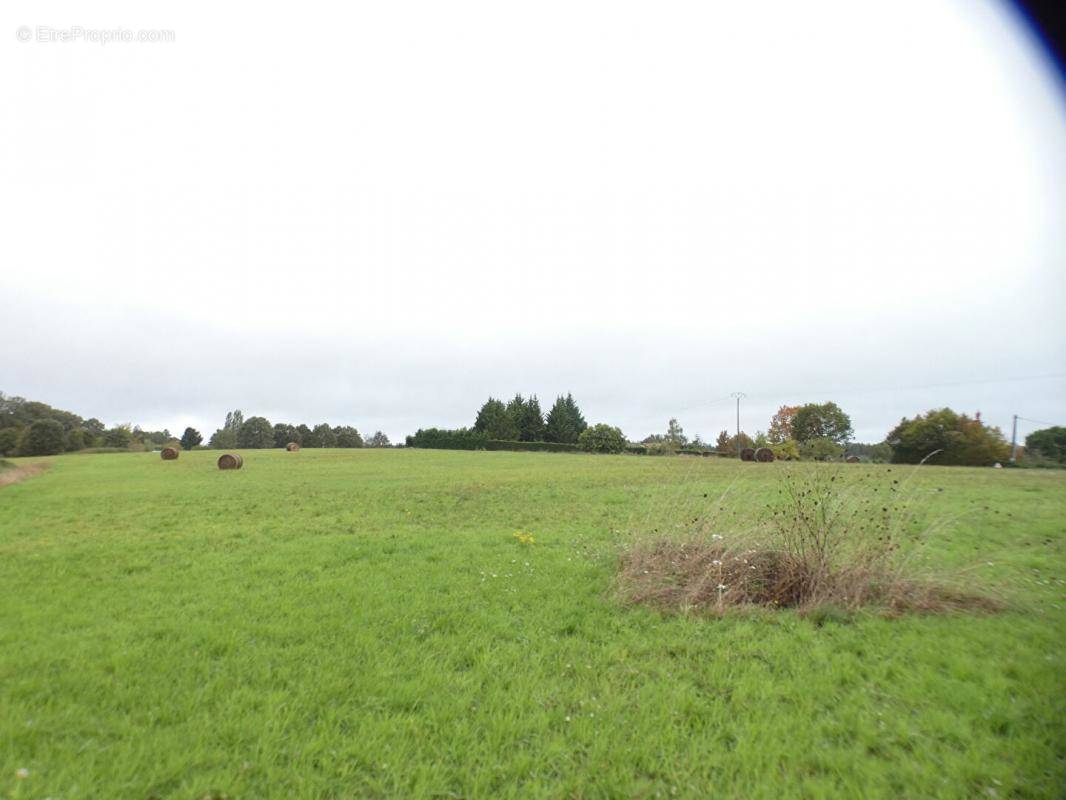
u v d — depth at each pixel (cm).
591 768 321
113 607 616
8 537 1102
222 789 296
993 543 916
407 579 732
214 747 336
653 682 430
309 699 398
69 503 1695
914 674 434
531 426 8006
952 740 344
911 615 576
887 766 317
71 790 288
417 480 2439
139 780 302
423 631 540
